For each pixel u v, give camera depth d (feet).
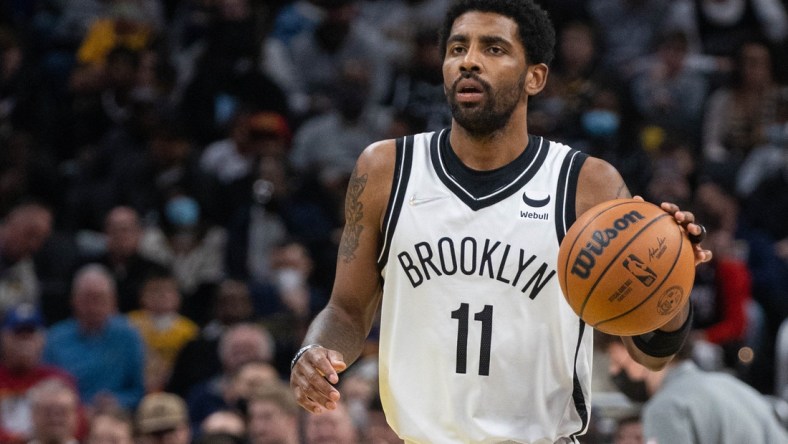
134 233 76.28
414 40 93.30
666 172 81.56
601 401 47.75
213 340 70.44
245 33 93.40
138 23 97.91
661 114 90.17
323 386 28.63
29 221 75.72
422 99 89.35
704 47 99.19
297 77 96.94
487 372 29.86
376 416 57.16
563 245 28.45
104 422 55.67
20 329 64.69
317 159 87.71
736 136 90.33
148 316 73.10
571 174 30.35
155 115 86.99
